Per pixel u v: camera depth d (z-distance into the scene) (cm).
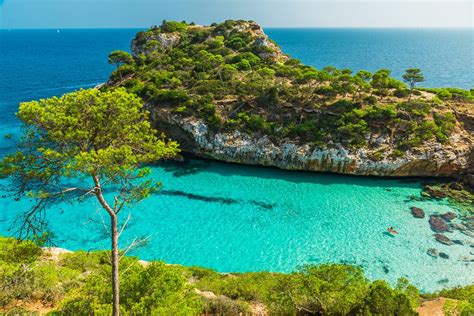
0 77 16075
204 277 3275
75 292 2114
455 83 15250
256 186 6081
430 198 5638
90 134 1523
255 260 4122
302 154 6525
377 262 4072
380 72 7856
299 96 7400
